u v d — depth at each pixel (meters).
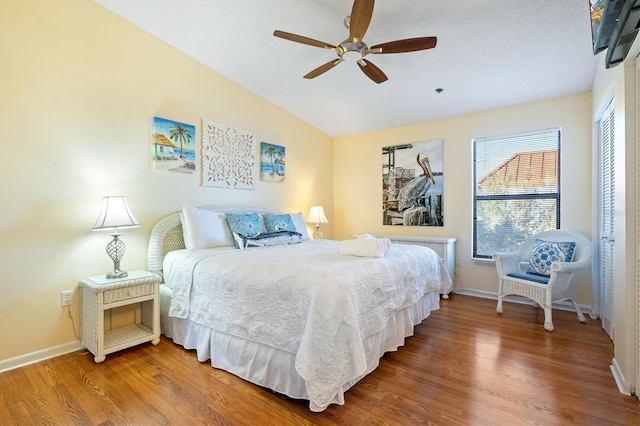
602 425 1.57
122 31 2.77
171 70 3.12
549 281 2.85
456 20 2.45
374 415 1.66
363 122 4.61
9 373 2.11
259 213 3.87
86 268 2.57
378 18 2.46
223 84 3.60
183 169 3.22
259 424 1.60
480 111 3.94
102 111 2.65
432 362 2.24
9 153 2.20
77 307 2.51
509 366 2.17
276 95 4.00
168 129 3.09
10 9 2.19
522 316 3.21
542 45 2.66
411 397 1.81
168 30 2.91
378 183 4.84
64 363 2.26
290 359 1.79
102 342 2.27
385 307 2.12
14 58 2.21
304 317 1.72
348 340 1.70
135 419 1.64
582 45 2.62
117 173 2.75
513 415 1.65
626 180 1.85
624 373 1.87
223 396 1.84
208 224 3.03
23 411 1.71
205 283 2.33
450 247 3.98
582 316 3.01
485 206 3.98
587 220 3.29
